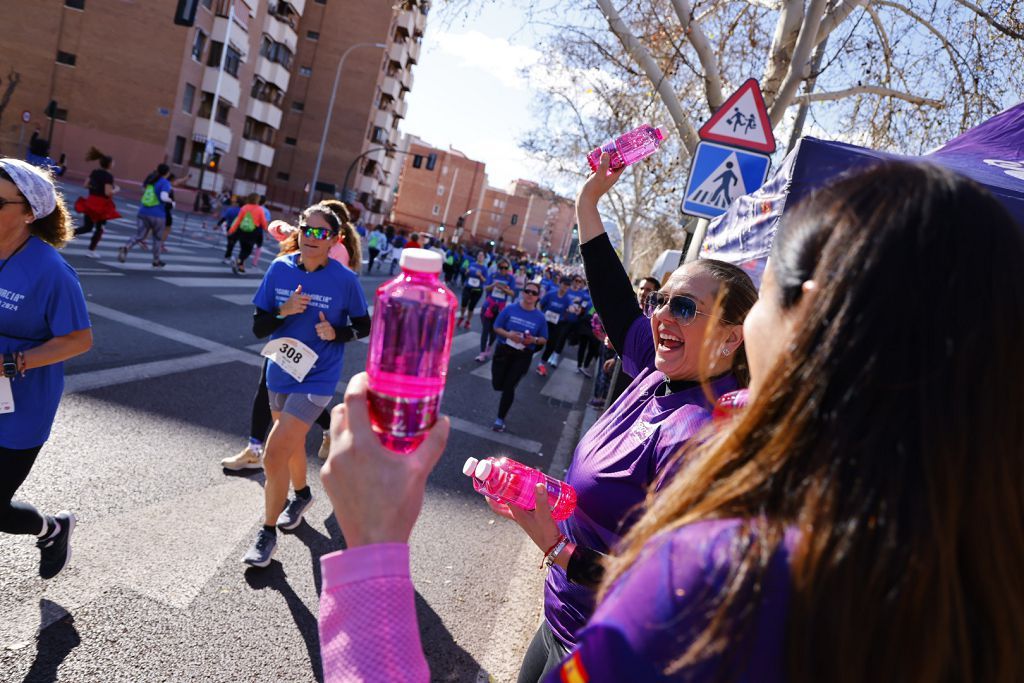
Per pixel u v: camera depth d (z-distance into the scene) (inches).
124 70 1480.1
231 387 277.1
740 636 24.6
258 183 2111.2
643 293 219.3
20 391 112.8
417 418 34.3
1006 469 25.0
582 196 99.9
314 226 162.4
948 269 25.8
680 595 25.6
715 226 212.4
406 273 35.4
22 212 110.8
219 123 1699.1
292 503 173.9
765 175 229.5
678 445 68.3
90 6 1453.0
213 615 131.5
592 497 73.8
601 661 26.2
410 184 4419.3
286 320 163.8
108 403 227.6
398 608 30.6
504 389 319.9
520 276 1228.5
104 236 650.2
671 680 25.0
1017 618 25.0
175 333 343.9
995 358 25.1
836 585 24.4
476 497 225.1
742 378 73.0
